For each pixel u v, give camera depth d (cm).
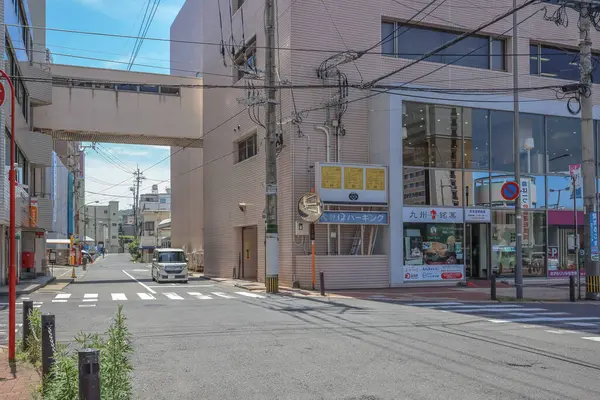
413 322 1277
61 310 1548
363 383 717
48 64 3241
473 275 2627
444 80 2577
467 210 2530
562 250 2717
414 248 2420
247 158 2961
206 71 3597
